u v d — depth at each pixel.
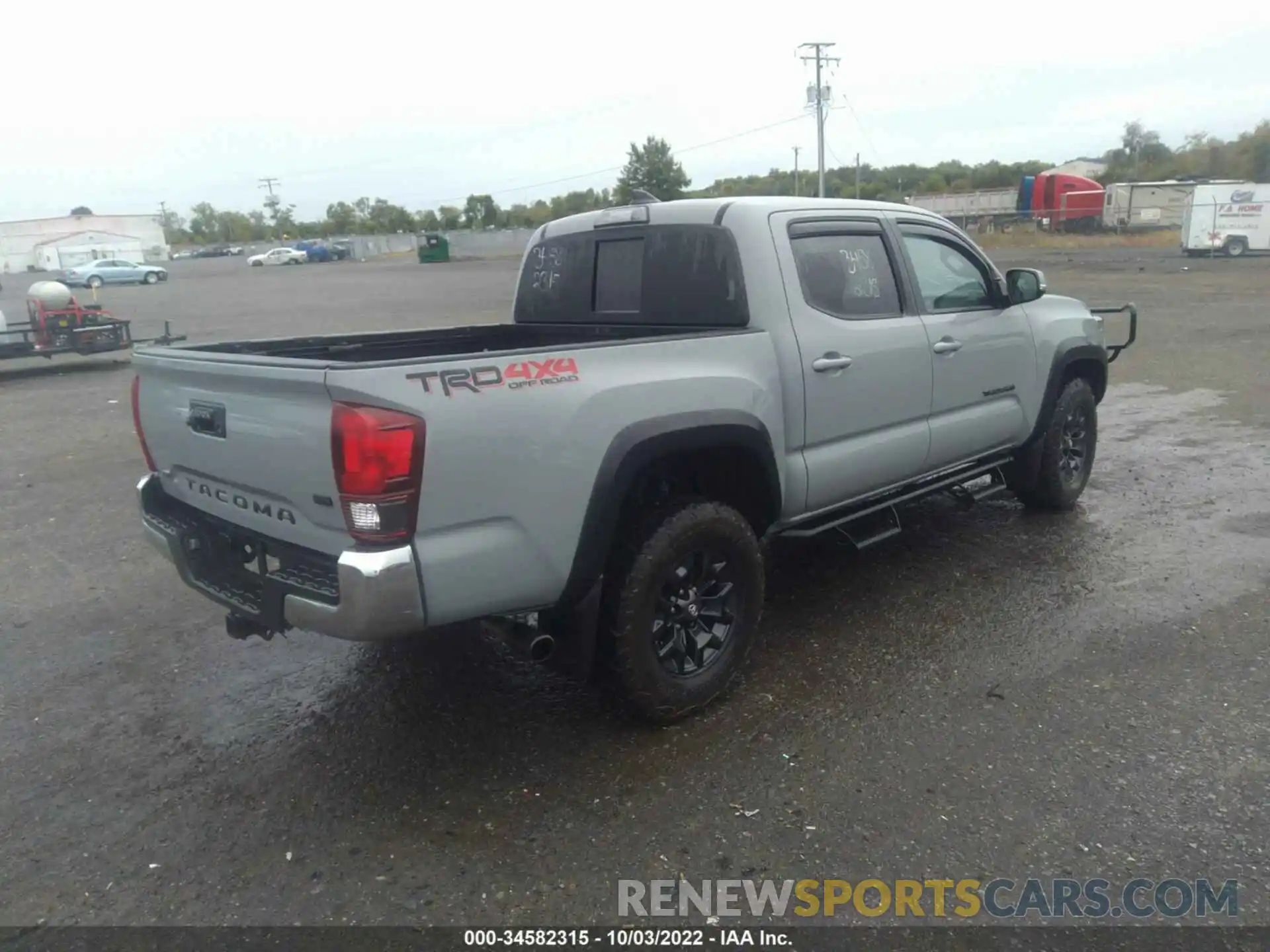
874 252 4.64
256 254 81.06
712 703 3.90
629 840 3.06
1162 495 6.51
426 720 3.88
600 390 3.35
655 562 3.51
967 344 5.04
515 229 83.12
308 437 2.98
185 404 3.58
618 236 4.62
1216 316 16.77
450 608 3.08
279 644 4.66
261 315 23.41
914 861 2.92
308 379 2.90
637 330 4.54
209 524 3.67
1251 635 4.32
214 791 3.43
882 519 4.91
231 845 3.12
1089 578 5.06
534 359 3.22
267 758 3.64
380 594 2.90
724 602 3.87
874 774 3.37
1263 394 9.86
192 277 50.72
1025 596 4.85
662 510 3.63
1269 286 22.33
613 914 2.75
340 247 76.75
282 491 3.17
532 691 4.09
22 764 3.64
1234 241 34.66
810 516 4.40
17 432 10.06
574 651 3.53
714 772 3.43
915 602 4.86
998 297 5.41
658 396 3.51
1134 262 32.22
